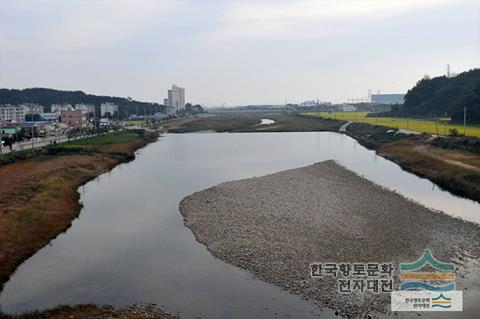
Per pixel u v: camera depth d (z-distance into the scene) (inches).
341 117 5413.4
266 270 781.3
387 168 1923.0
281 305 655.1
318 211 1154.7
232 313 634.8
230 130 4601.4
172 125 5551.2
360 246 885.2
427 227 1009.5
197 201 1299.2
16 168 1678.2
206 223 1077.8
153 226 1078.4
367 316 616.1
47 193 1290.6
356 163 2081.7
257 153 2576.3
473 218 1096.2
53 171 1646.2
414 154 2066.9
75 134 3277.6
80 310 639.1
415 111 4576.8
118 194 1465.3
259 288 713.6
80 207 1273.4
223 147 2979.8
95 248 924.6
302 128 4525.1
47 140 2903.5
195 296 692.1
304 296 681.6
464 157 1827.0
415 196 1354.6
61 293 711.1
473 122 3159.5
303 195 1348.4
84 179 1708.9
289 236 952.9
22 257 857.5
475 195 1317.7
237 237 959.6
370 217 1094.4
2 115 5890.8
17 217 1016.9
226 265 813.2
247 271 783.1
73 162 1910.7
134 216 1175.0
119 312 634.8
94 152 2279.8
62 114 4677.7
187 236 993.5
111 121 5536.4
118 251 904.3
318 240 924.0
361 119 4813.0
